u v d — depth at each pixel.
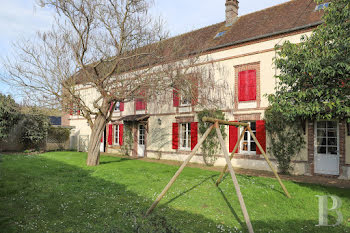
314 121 9.72
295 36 10.05
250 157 11.09
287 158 9.96
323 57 5.47
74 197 5.83
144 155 15.71
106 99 10.65
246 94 11.34
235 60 11.80
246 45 11.45
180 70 10.66
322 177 9.30
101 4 9.50
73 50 9.71
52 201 5.49
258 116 10.89
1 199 5.49
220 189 6.97
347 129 8.95
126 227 4.20
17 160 11.70
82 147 19.22
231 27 13.80
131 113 16.89
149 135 15.46
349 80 5.44
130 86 10.15
